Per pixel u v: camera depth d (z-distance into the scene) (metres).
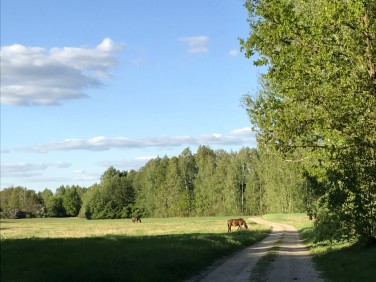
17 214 182.38
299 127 19.55
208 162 161.12
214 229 60.66
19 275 15.19
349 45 17.70
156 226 77.19
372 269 16.06
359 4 15.89
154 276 15.77
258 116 20.50
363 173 20.47
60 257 20.23
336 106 18.72
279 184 115.44
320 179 22.34
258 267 20.48
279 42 19.34
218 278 17.41
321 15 17.28
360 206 20.92
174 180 163.38
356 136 19.33
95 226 87.25
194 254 22.81
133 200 169.88
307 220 86.38
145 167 175.62
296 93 19.11
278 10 18.77
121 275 14.99
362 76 18.16
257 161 148.12
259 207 147.62
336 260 20.81
